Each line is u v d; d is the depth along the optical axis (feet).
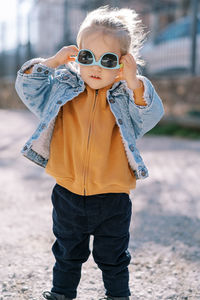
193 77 30.53
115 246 6.61
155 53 33.12
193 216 11.87
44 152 6.81
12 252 9.16
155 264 8.82
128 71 6.31
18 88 6.78
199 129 27.89
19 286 7.73
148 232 10.61
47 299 6.82
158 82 32.32
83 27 6.58
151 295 7.57
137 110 6.54
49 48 40.04
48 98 6.85
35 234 10.27
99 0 35.76
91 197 6.48
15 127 29.01
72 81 6.76
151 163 18.60
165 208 12.55
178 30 32.48
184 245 9.84
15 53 44.60
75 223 6.57
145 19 39.60
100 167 6.46
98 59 6.34
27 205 12.60
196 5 30.40
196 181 15.67
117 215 6.54
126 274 6.81
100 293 7.58
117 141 6.61
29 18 42.19
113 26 6.41
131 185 6.68
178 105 31.07
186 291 7.75
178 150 21.80
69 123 6.64
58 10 39.29
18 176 16.29
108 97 6.57
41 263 8.69
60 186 6.68
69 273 6.81
